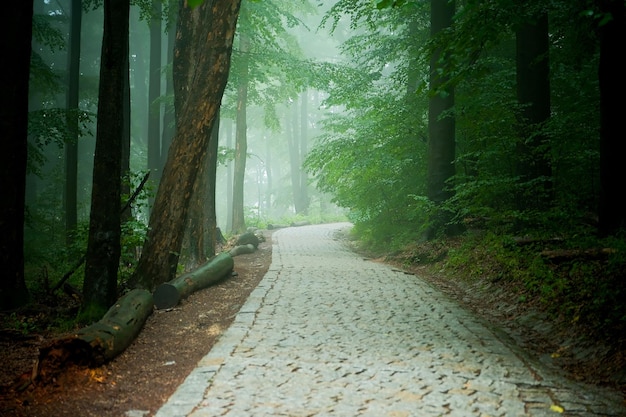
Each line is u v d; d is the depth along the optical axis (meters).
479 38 7.45
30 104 23.66
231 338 6.58
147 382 5.27
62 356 5.32
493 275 9.59
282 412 4.28
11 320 7.43
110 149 7.62
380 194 17.70
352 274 12.05
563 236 9.47
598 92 11.13
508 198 12.13
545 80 11.34
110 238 7.69
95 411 4.53
